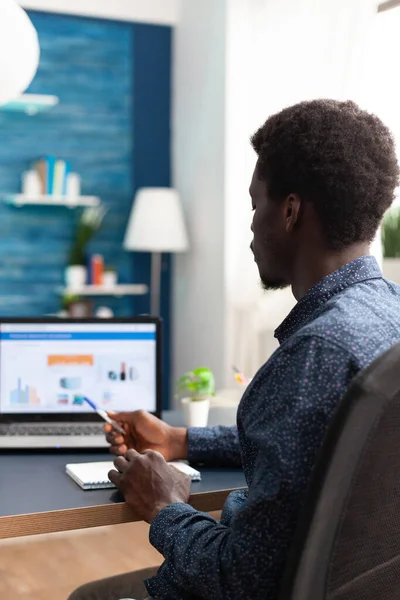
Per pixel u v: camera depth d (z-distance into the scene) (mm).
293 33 3719
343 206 1089
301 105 1130
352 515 925
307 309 1135
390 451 927
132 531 3406
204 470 1656
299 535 923
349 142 1081
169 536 1169
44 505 1390
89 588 1600
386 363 899
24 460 1731
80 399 1969
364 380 892
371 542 960
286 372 1013
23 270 4797
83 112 4852
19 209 4758
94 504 1394
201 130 4645
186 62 4820
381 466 928
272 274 1198
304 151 1086
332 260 1131
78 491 1482
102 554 3143
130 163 4980
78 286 4750
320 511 908
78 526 1377
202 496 1479
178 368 5043
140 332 1990
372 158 1096
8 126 4703
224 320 4398
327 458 902
